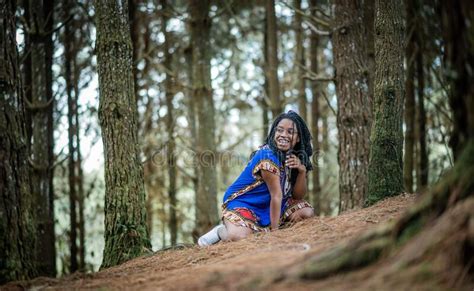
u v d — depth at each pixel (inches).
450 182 105.3
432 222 104.8
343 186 274.1
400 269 100.0
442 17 115.5
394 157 201.5
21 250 158.7
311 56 454.0
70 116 377.4
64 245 462.0
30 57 346.6
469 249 93.9
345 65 278.1
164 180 513.0
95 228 508.1
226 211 205.3
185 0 463.8
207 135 408.2
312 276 107.1
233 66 512.7
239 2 454.0
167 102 481.1
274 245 150.7
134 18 382.0
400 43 203.9
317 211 460.4
